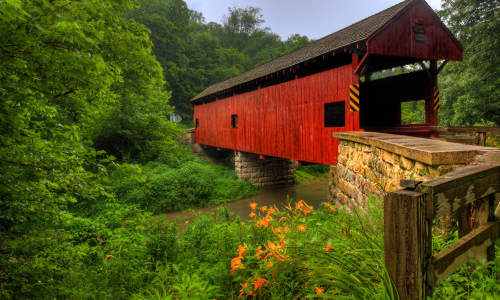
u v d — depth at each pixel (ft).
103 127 43.47
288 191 48.49
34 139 9.20
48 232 9.95
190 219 31.63
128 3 11.40
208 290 5.98
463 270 4.41
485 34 39.06
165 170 46.19
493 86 37.93
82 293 7.82
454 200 3.44
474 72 41.16
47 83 8.61
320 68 30.04
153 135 52.39
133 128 46.96
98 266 9.56
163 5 109.60
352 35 25.43
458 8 44.37
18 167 8.45
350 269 5.16
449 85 44.32
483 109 38.96
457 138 20.07
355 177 17.24
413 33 22.58
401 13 22.13
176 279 8.14
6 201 8.38
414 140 11.04
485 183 4.13
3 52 7.40
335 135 21.91
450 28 45.16
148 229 12.86
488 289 3.72
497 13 37.37
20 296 7.49
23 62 7.64
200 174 45.70
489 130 18.04
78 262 9.87
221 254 9.24
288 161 53.67
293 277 6.27
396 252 3.19
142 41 12.10
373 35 21.22
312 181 58.08
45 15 7.34
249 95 42.91
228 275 7.26
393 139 11.73
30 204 9.21
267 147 38.40
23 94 8.08
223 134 52.95
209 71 117.39
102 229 12.75
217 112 55.21
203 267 8.61
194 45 119.44
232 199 42.34
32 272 8.10
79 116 18.81
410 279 3.11
